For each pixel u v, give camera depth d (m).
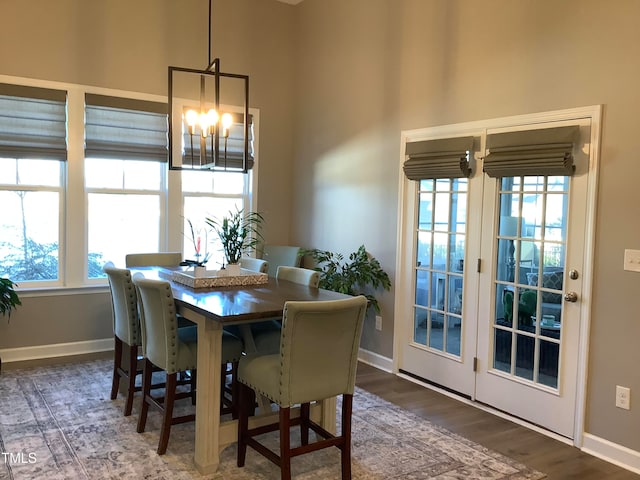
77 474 2.82
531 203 3.61
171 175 5.45
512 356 3.74
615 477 2.96
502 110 3.75
